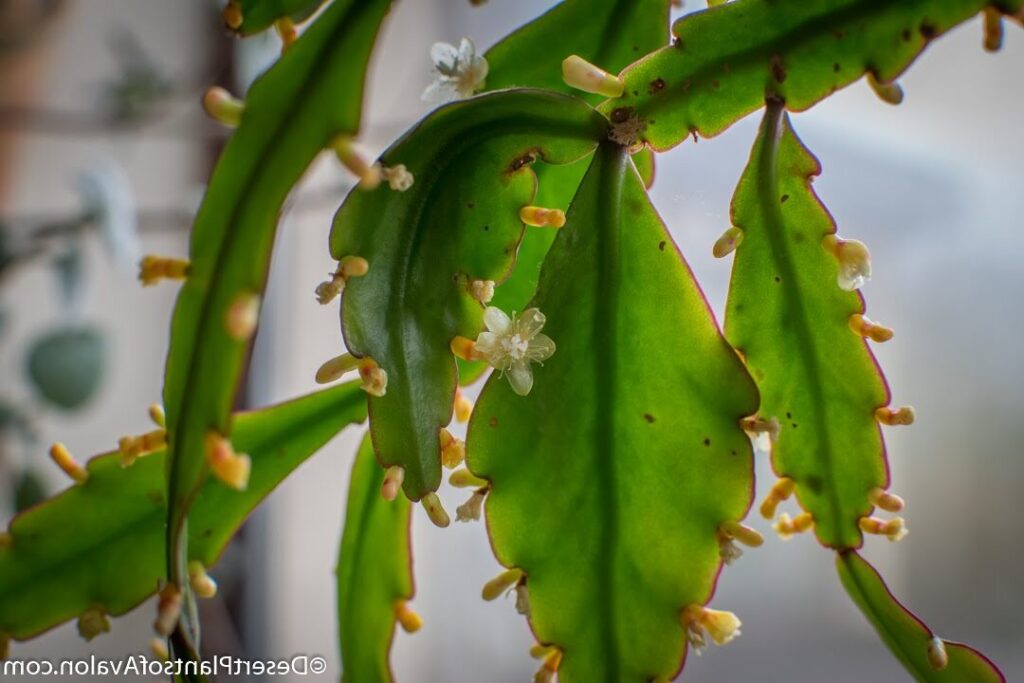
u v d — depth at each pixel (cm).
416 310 21
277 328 58
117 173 56
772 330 23
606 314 21
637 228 21
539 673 21
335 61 19
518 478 21
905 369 41
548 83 23
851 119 42
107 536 24
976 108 39
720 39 21
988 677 22
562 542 21
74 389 55
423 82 56
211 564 24
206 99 19
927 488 39
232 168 19
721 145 41
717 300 42
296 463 24
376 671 25
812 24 21
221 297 18
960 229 40
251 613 58
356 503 25
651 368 21
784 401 23
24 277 63
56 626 24
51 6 61
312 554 59
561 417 21
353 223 20
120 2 63
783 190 22
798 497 23
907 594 40
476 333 21
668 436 21
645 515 21
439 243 21
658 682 21
